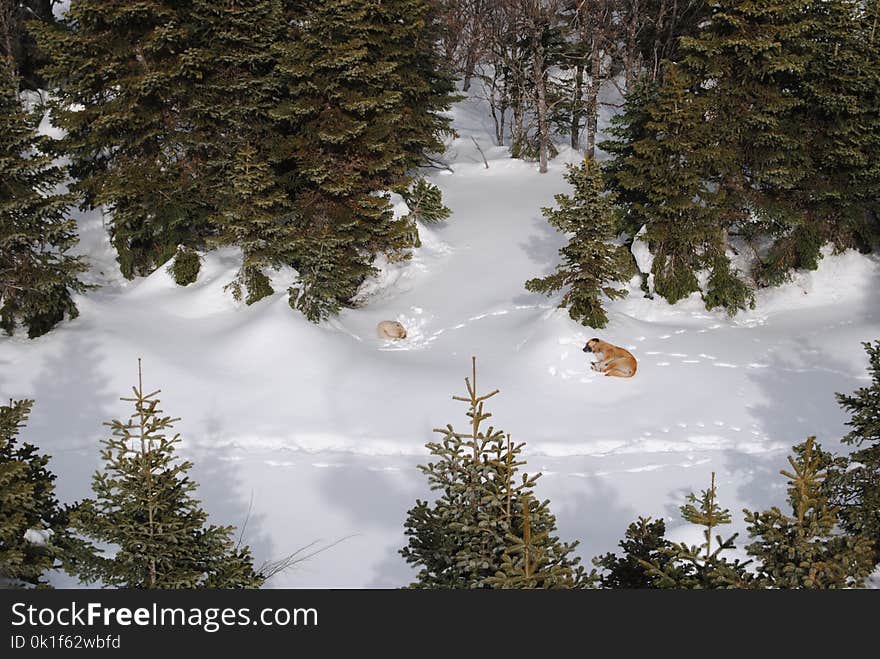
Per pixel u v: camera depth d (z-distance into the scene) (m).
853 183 26.38
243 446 20.08
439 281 29.09
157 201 27.22
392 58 30.38
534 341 24.33
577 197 23.97
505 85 41.94
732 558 13.52
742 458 19.44
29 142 23.55
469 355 24.59
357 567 14.74
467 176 38.75
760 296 27.55
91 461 18.91
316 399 21.98
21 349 23.36
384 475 18.83
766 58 25.64
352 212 27.22
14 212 23.31
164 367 22.92
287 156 27.33
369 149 27.61
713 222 26.42
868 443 19.50
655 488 18.14
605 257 24.44
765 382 22.66
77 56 26.67
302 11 29.38
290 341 23.84
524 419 21.25
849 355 23.53
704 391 22.36
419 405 21.80
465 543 8.95
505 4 40.25
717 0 26.33
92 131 27.42
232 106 27.34
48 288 23.44
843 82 25.41
